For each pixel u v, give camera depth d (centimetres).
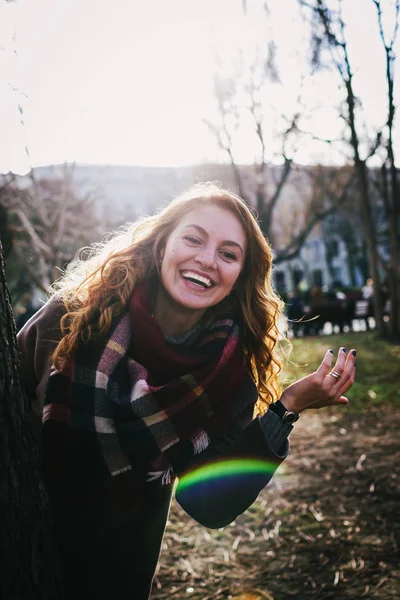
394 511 404
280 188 1254
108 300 167
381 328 1475
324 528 385
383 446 566
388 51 890
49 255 1199
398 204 1412
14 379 140
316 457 541
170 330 185
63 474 162
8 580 129
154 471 163
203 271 171
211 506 173
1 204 973
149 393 158
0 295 139
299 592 309
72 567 168
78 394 158
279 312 197
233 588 317
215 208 176
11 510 132
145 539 175
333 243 4156
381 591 304
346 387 178
